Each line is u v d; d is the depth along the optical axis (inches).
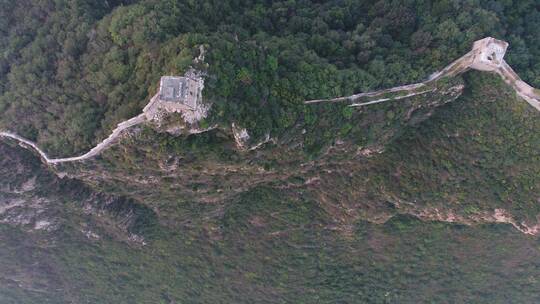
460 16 2241.6
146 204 2696.9
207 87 1851.6
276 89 2090.3
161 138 1998.0
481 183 2433.6
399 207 2625.5
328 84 2159.2
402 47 2341.3
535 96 2185.0
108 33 2166.6
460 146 2406.5
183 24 2132.1
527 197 2354.8
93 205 2608.3
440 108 2423.7
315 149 2315.5
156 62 1961.1
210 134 2114.9
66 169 2298.2
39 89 2251.5
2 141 2407.7
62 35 2293.3
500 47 2134.6
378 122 2332.7
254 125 2011.6
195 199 2591.0
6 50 2375.7
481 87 2262.6
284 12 2444.6
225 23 2310.5
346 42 2322.8
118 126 1988.2
